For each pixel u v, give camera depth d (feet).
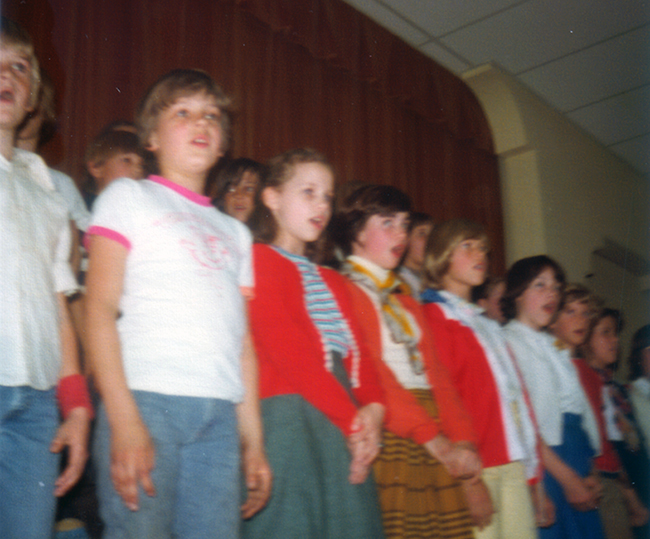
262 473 4.05
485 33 12.25
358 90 11.08
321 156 5.52
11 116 3.90
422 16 11.71
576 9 11.75
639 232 16.58
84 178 6.34
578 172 15.17
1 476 3.32
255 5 9.40
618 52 12.96
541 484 6.02
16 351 3.48
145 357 3.62
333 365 4.72
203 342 3.72
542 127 14.23
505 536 5.50
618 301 16.22
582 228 14.94
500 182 14.02
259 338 4.56
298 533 4.04
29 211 3.86
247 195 6.50
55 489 3.56
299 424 4.33
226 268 4.08
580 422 6.96
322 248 5.96
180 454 3.58
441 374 5.54
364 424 4.54
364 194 6.02
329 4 10.69
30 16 6.95
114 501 3.43
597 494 6.59
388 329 5.45
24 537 3.34
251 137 9.16
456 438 5.26
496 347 6.30
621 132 15.81
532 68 13.41
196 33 8.71
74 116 7.20
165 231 3.90
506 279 7.65
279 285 4.70
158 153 4.47
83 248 5.13
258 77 9.46
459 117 12.94
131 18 7.99
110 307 3.69
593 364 8.80
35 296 3.69
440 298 6.30
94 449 3.74
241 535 4.07
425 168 12.15
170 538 3.46
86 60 7.43
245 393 4.13
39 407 3.56
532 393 6.71
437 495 5.05
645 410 8.59
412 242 7.80
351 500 4.33
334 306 4.98
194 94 4.49
